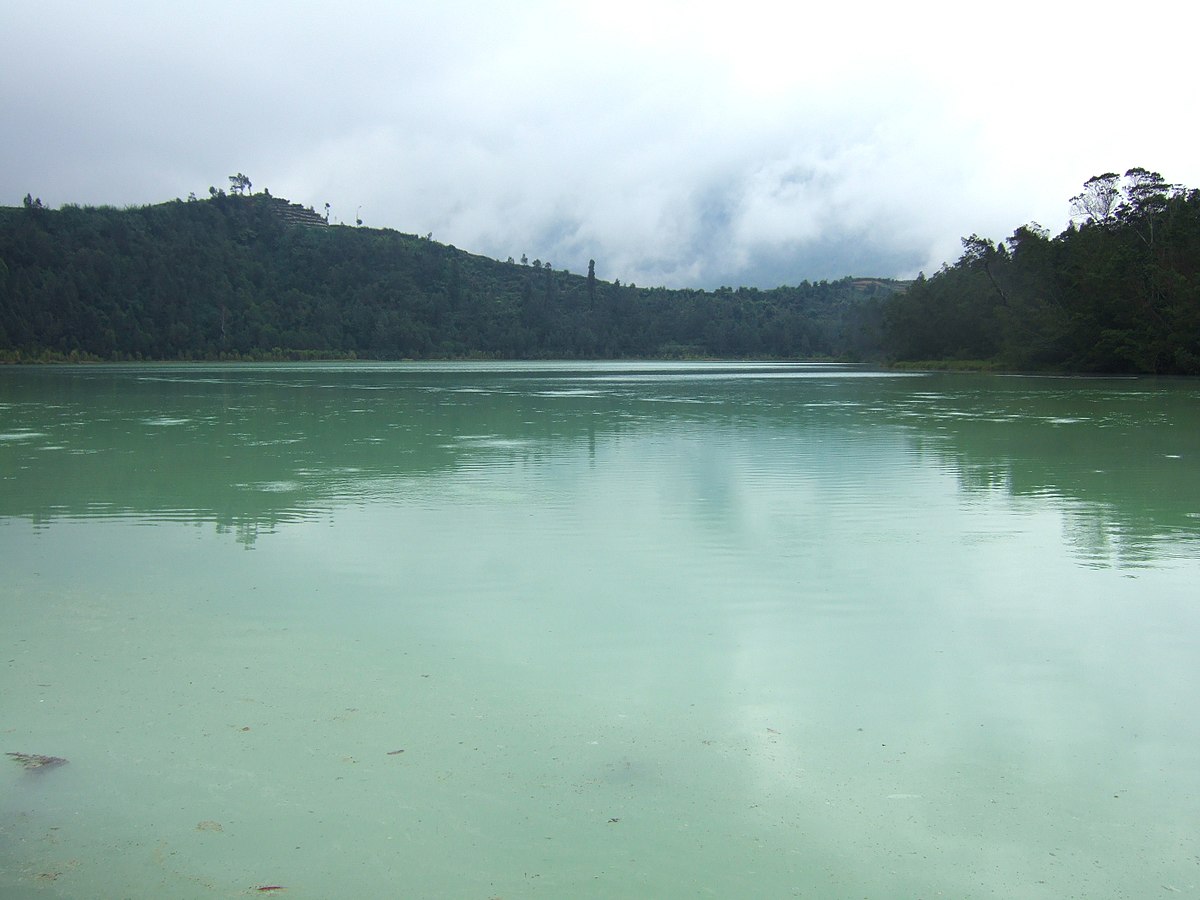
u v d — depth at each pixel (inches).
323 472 674.2
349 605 335.9
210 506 535.2
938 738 225.5
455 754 216.7
